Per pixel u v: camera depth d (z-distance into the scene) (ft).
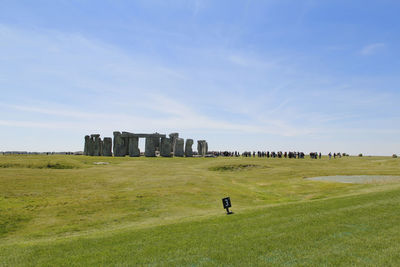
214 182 96.12
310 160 190.08
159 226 39.29
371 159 200.44
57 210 55.67
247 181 108.88
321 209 44.45
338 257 24.27
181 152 227.40
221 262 24.44
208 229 35.70
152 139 213.25
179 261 25.08
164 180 94.17
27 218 50.37
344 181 97.25
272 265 23.30
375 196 53.57
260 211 46.68
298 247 27.20
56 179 86.94
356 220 35.88
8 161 123.24
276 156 241.76
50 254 28.27
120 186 82.38
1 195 63.21
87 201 63.05
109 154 222.07
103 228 45.39
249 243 29.01
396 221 34.63
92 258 26.66
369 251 25.27
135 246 29.84
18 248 30.94
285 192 84.74
